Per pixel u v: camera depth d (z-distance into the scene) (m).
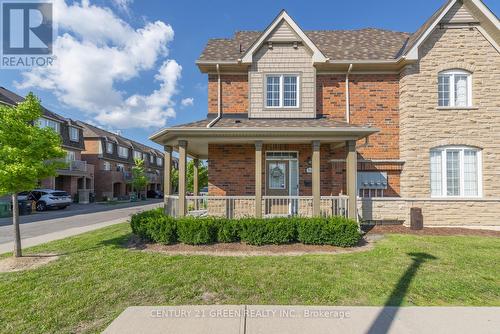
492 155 9.52
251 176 10.57
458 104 9.85
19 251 6.33
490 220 9.40
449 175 9.73
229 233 7.15
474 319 3.52
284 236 7.05
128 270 5.25
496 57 9.70
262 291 4.33
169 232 7.07
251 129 8.02
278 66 10.46
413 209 9.09
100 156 33.69
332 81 10.77
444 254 6.17
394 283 4.61
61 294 4.27
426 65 9.84
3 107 5.98
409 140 9.78
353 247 6.91
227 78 10.93
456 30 9.84
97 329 3.37
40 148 6.13
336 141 8.97
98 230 9.97
